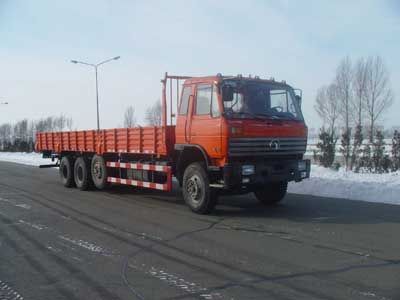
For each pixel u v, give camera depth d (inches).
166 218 383.9
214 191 391.9
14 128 3230.8
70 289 215.2
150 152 454.3
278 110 399.5
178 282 221.9
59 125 2431.1
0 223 370.0
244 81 383.9
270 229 334.0
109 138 528.1
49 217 394.6
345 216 378.6
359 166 777.6
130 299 201.0
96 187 574.9
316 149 962.1
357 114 1094.4
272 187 435.8
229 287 213.5
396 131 779.4
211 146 376.5
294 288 210.5
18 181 705.0
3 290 214.8
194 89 398.0
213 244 293.3
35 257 269.6
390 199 459.5
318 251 272.7
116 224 361.7
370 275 227.8
